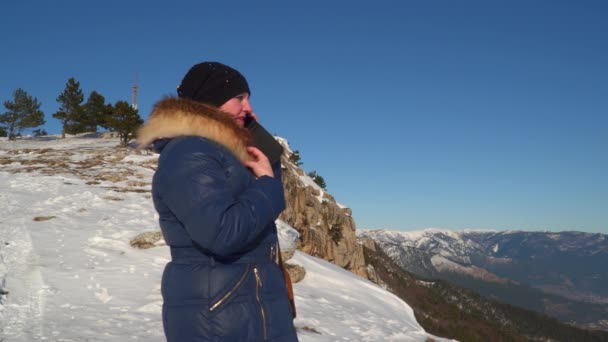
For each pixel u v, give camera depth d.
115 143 47.22
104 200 13.58
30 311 5.83
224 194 1.81
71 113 59.00
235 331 1.84
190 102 1.97
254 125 2.18
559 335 133.50
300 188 35.16
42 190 14.52
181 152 1.87
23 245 8.65
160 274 8.02
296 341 2.02
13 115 56.06
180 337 1.87
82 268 7.79
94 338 5.08
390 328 7.85
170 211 1.94
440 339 8.05
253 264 1.95
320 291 9.77
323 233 36.03
